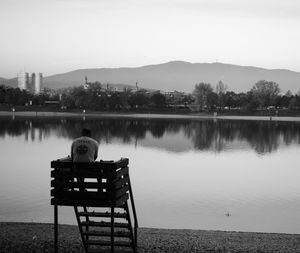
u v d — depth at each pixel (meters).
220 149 90.12
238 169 61.34
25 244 20.22
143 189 44.59
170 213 34.56
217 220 32.88
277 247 21.19
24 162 63.19
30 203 36.06
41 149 81.88
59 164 16.03
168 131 142.75
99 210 33.78
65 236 22.00
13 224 25.61
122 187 16.55
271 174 56.97
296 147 96.38
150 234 23.64
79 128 145.38
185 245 21.08
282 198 41.25
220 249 20.55
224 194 42.69
